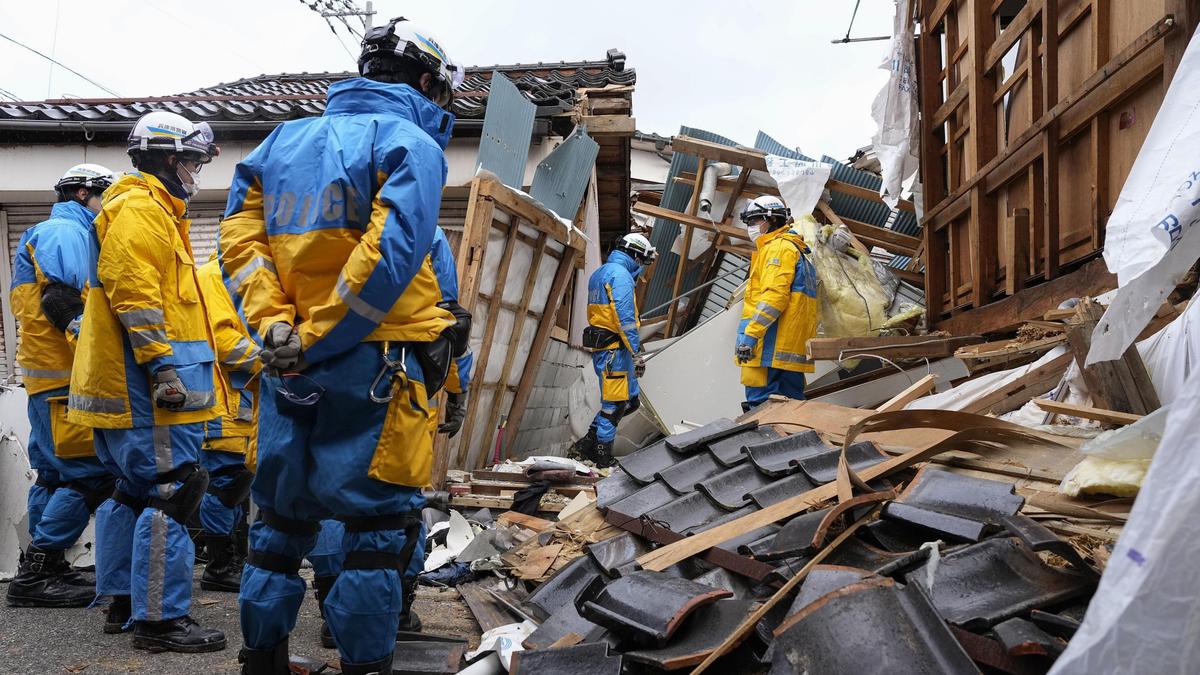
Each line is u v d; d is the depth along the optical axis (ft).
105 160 26.17
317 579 10.72
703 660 7.68
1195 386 4.34
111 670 9.88
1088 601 7.17
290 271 7.39
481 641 10.83
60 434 12.98
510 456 27.07
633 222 46.09
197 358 11.41
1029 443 11.33
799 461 11.73
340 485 7.20
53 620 12.26
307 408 7.32
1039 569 7.60
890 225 34.83
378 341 7.27
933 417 11.53
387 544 7.59
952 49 23.26
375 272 6.79
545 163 25.23
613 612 8.63
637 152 58.90
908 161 26.81
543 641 9.64
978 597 7.22
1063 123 16.25
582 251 27.78
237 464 14.30
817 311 25.34
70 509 13.24
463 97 27.27
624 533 12.60
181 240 11.62
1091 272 14.67
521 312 24.49
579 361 34.53
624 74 36.63
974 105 20.65
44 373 13.53
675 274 41.24
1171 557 4.25
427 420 7.67
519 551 13.93
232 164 26.17
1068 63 16.53
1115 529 8.57
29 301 13.55
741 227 37.19
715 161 37.17
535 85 30.68
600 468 26.96
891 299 28.78
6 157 26.00
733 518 11.23
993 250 20.65
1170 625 4.22
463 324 8.72
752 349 22.97
